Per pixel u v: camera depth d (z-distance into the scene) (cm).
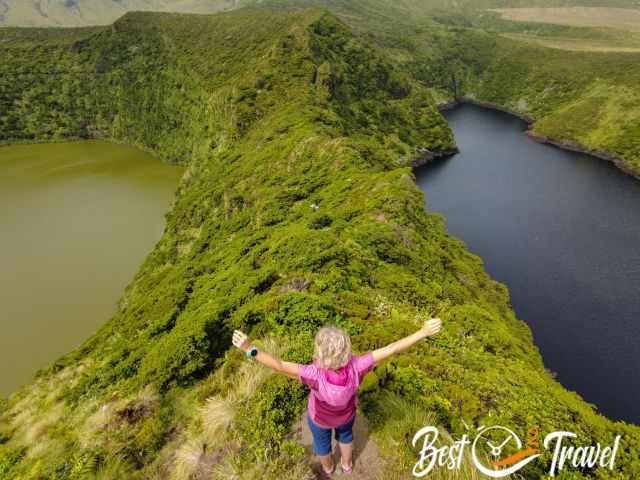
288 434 663
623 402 3744
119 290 5912
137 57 14212
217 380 927
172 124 12350
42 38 16938
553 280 5453
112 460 820
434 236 3597
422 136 10481
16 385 4338
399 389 729
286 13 13338
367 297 1523
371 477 570
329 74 9031
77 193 9406
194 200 6378
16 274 6325
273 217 4012
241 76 10169
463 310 1792
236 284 2083
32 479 899
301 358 864
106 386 1446
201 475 660
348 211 3353
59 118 14262
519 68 16638
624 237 6444
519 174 9225
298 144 5656
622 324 4653
